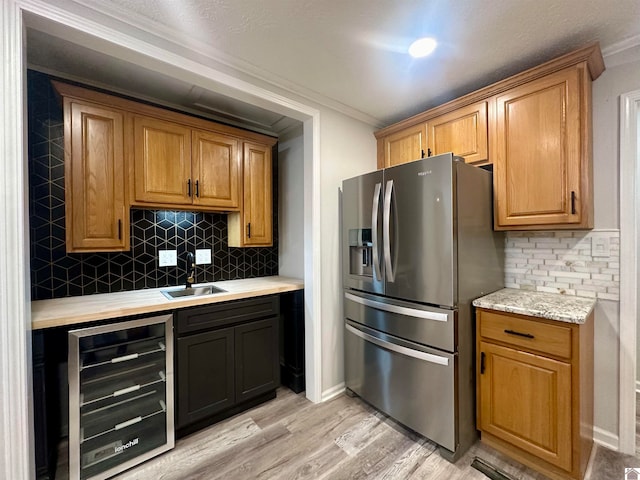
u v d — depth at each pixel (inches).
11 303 44.3
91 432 62.7
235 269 106.7
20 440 45.1
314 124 87.2
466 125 78.0
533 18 54.4
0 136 43.3
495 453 65.9
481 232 71.0
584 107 59.7
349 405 87.2
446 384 64.2
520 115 67.8
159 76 75.7
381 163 102.7
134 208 81.7
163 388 68.8
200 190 87.0
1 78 43.3
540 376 57.9
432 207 66.3
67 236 66.7
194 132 86.0
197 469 63.0
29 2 45.2
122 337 63.3
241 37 59.8
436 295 65.9
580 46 62.6
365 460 64.8
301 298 95.4
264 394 89.0
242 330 82.0
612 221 65.4
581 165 59.8
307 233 90.3
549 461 57.2
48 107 71.9
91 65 70.5
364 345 84.3
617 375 65.2
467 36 59.6
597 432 67.8
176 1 50.1
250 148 98.4
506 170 70.4
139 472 62.2
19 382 44.9
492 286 76.2
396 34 58.8
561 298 68.4
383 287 77.4
